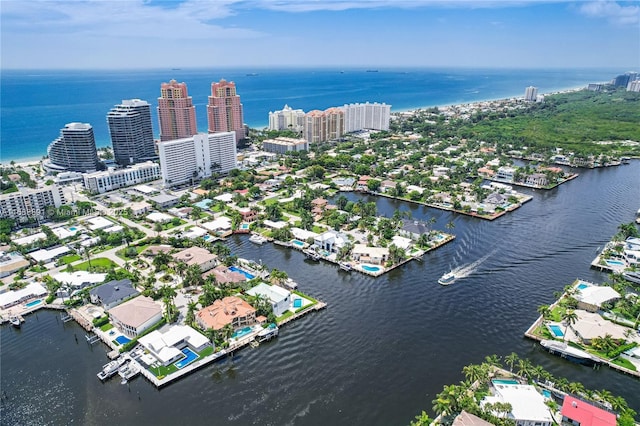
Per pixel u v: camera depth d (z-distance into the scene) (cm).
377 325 16875
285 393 13425
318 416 12519
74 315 17412
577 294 17825
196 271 19438
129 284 18862
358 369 14438
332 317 17450
